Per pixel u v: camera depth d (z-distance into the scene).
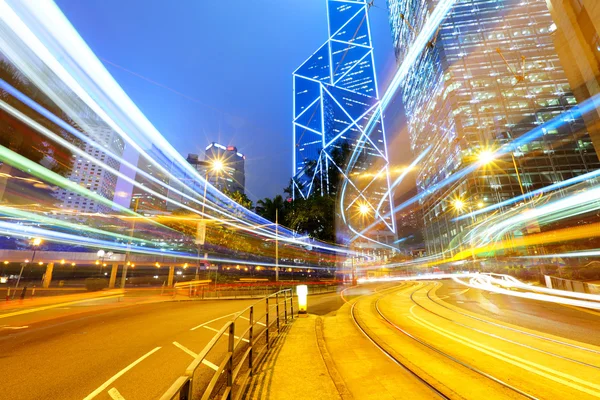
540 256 46.84
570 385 5.16
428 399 4.64
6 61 28.33
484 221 67.88
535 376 5.59
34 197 45.97
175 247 54.81
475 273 58.62
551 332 9.28
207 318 12.72
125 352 7.38
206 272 34.75
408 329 9.99
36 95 33.59
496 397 4.72
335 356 6.93
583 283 17.22
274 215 44.81
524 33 82.62
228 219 37.38
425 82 103.00
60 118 37.56
